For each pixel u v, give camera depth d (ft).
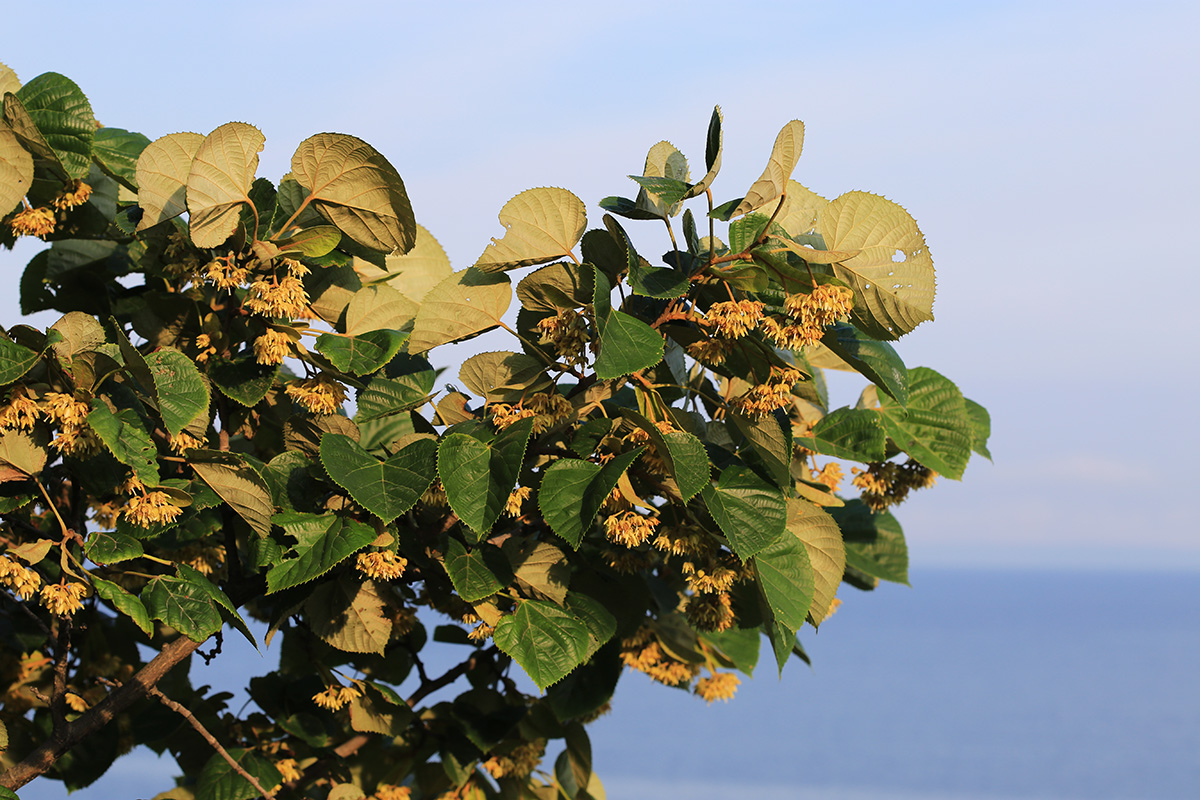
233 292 13.76
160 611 11.37
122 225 13.93
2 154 12.35
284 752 16.75
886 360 13.00
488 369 12.57
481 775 17.70
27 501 12.17
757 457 13.85
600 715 18.34
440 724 17.30
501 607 13.60
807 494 15.85
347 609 13.94
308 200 12.50
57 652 12.48
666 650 18.42
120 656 17.61
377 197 12.40
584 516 11.12
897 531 18.07
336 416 13.53
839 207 11.48
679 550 12.43
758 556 13.08
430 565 13.57
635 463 12.48
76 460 12.60
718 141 10.69
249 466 11.62
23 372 10.72
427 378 13.93
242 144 11.75
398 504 11.59
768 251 11.14
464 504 11.27
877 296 11.86
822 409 17.33
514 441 11.52
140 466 11.12
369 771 17.21
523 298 12.56
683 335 12.52
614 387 12.71
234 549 13.96
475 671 18.69
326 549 11.82
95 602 16.94
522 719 17.65
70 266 16.06
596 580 15.94
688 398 14.60
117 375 12.58
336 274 14.12
